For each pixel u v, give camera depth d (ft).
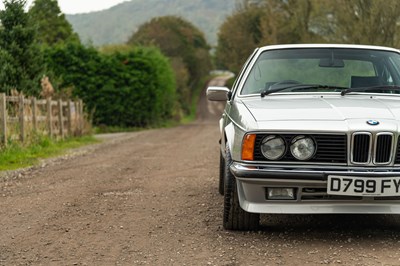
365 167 14.20
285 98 17.24
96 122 110.11
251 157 14.52
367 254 13.60
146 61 113.09
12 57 58.49
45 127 52.80
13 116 44.68
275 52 19.39
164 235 16.07
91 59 109.50
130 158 39.04
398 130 14.16
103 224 17.67
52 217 18.86
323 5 78.13
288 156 14.35
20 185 26.66
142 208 20.16
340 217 17.87
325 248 14.24
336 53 19.03
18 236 16.33
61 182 27.30
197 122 172.76
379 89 17.57
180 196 22.47
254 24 159.84
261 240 15.17
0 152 39.09
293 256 13.60
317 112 15.14
